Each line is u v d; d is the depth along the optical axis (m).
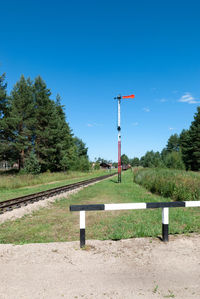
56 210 10.62
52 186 22.70
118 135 27.03
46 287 3.15
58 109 58.28
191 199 12.13
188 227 6.59
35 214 9.73
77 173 49.09
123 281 3.35
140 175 25.58
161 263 3.96
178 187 13.02
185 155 56.78
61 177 34.78
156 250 4.54
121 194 15.41
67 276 3.48
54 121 44.09
